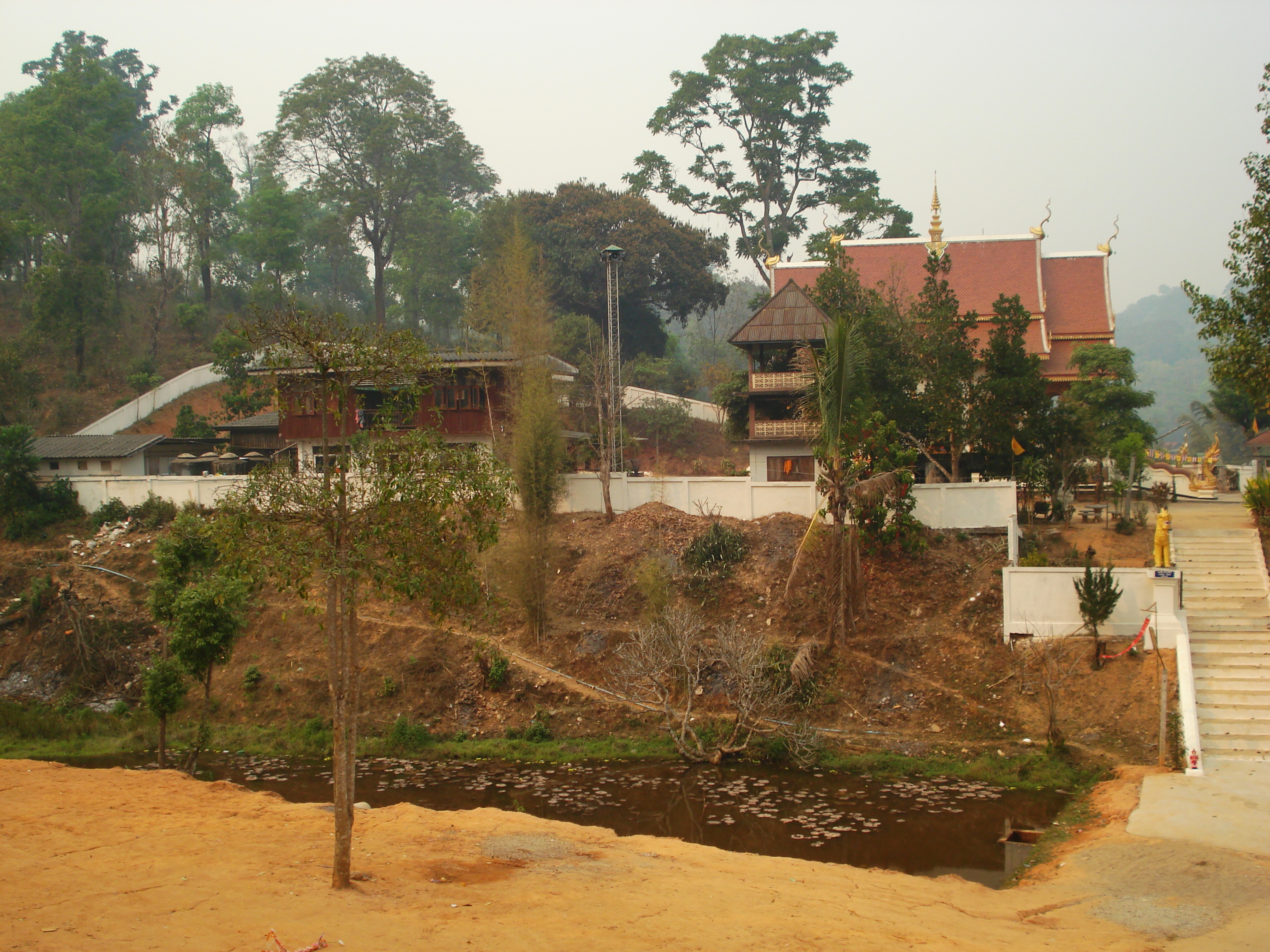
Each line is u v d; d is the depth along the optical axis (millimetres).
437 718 23969
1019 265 41719
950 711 21781
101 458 38062
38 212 56219
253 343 11531
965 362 28891
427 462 11422
